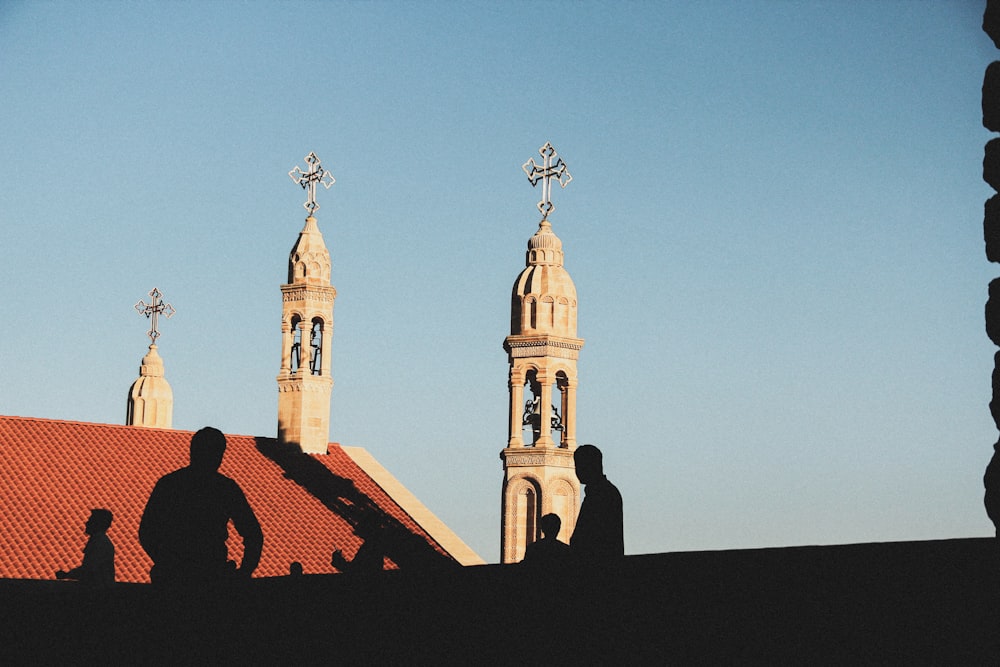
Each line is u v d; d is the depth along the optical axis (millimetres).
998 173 15133
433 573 14539
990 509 14516
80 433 59250
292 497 60406
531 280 54125
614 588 13680
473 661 14164
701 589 13258
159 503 16188
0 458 56094
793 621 12766
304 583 14961
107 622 15367
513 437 52906
